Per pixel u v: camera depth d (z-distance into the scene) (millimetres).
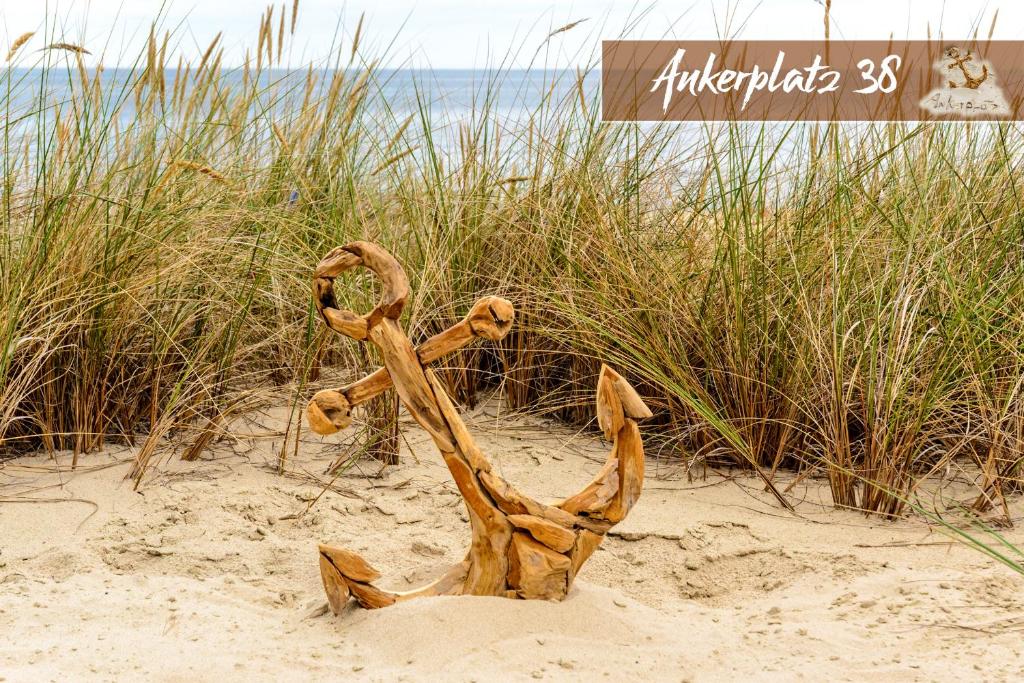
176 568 3375
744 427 4344
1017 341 4109
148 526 3645
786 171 4898
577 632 2795
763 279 4418
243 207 5148
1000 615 2969
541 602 2869
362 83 5914
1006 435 3924
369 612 2898
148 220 4672
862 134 5020
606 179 5066
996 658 2676
